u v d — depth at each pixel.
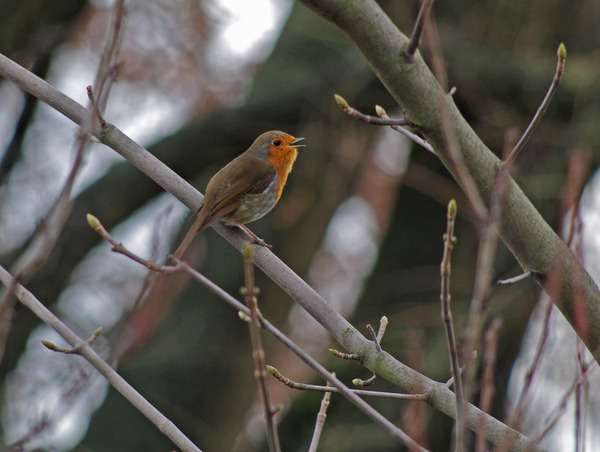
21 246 12.56
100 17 13.54
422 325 13.55
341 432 12.71
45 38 12.77
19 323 12.50
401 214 15.05
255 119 14.11
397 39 5.17
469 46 13.55
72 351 5.36
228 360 14.31
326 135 14.02
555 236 5.59
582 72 13.33
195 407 14.12
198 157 14.34
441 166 14.50
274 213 14.45
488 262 3.91
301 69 14.30
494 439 5.11
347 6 5.07
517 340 11.95
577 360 4.66
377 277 14.73
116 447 13.54
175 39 14.30
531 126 5.10
